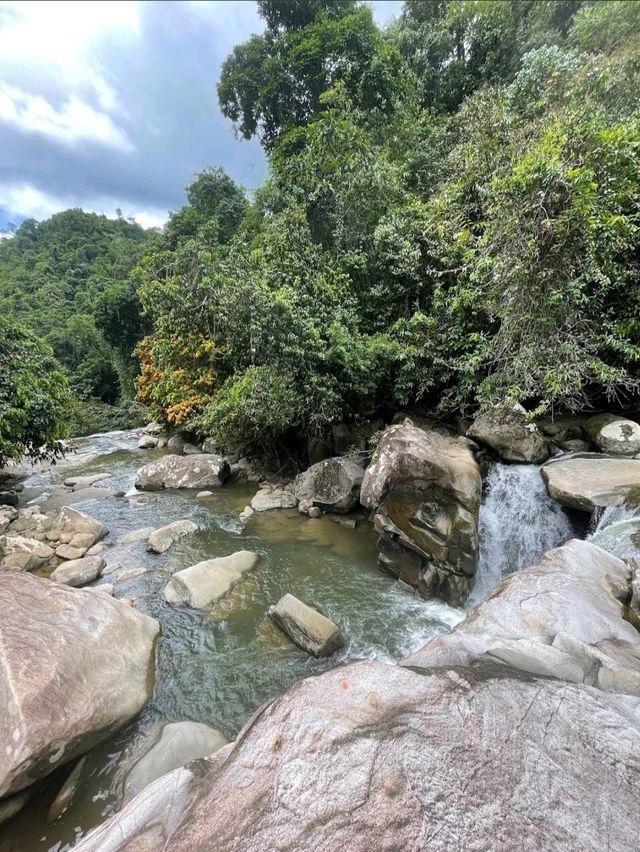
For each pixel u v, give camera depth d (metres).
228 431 10.73
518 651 2.79
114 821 1.98
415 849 1.41
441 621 5.14
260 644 4.75
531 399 7.68
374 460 6.30
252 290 7.96
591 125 5.27
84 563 6.25
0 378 8.83
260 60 19.17
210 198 25.27
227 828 1.64
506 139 7.91
